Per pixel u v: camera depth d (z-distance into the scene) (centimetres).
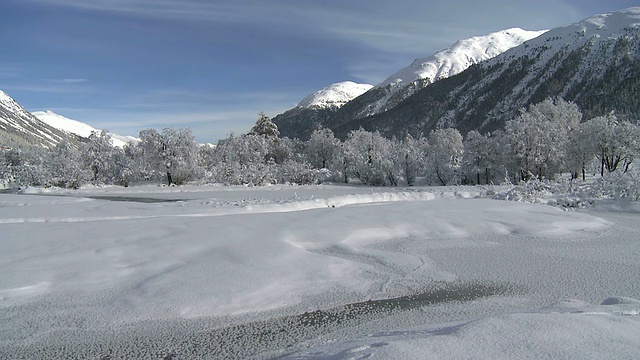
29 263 717
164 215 1411
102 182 4506
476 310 578
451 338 315
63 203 1956
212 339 493
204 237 913
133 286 633
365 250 903
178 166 4734
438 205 1494
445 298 632
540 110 5128
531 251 916
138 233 962
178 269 701
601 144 4047
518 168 4534
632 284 672
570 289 660
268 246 848
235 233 962
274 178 5019
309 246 934
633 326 337
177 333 508
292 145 8131
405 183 5534
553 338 310
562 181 2000
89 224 1113
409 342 309
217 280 656
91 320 535
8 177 4141
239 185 4562
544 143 4216
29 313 550
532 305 593
